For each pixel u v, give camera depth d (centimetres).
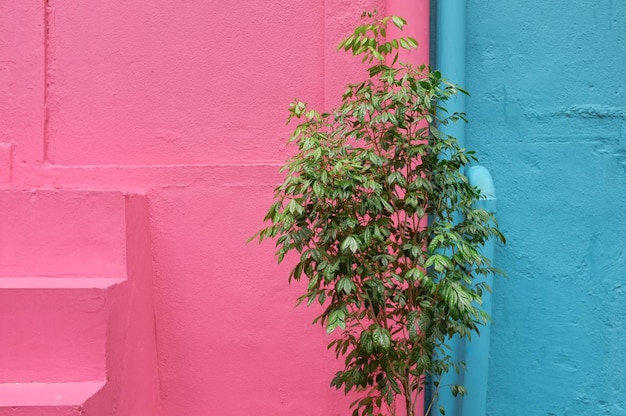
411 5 246
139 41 264
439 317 188
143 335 239
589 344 257
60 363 198
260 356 254
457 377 243
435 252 220
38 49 264
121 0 266
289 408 253
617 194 257
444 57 249
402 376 200
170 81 264
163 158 263
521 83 260
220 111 263
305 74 262
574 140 258
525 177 259
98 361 198
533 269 259
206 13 264
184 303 255
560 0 259
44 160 263
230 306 254
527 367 259
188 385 255
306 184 177
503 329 259
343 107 196
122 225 221
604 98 258
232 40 263
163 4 264
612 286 257
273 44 262
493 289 257
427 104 177
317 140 183
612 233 257
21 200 220
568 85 259
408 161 195
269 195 254
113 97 265
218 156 262
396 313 199
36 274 220
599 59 258
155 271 255
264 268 254
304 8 262
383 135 194
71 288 198
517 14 260
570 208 258
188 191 256
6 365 197
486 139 260
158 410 255
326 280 182
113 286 204
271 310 254
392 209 183
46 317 198
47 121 265
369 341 180
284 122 261
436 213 203
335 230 181
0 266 220
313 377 253
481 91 261
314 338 253
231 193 255
